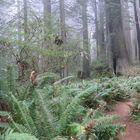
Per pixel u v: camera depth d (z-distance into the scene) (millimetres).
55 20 8867
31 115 4844
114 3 20703
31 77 5895
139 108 7105
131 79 11828
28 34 7246
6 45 6723
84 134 4461
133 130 6086
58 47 8086
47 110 4684
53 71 8305
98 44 25875
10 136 3600
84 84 9641
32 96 5637
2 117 4855
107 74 17688
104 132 4746
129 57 20891
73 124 4770
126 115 7051
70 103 5031
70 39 9250
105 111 7328
